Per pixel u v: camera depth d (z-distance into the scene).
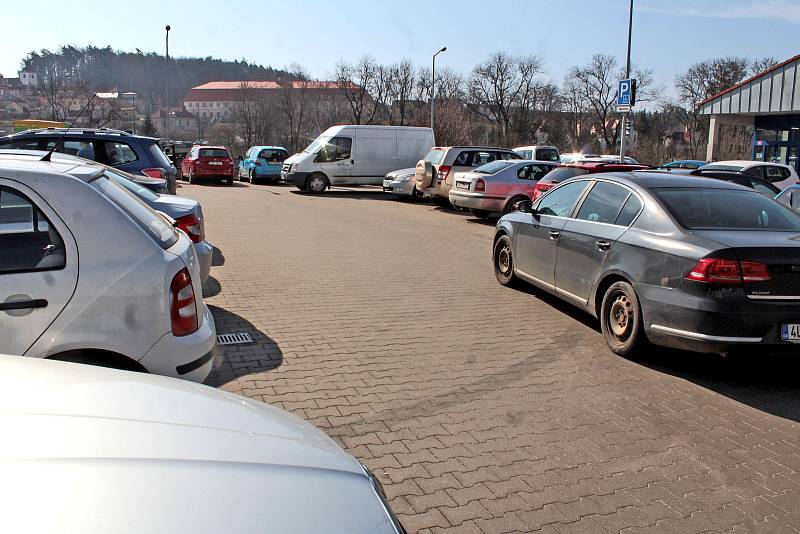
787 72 22.23
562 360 5.56
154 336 3.45
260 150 29.92
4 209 3.26
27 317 3.24
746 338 4.69
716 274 4.71
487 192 15.52
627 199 5.99
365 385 4.85
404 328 6.42
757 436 4.17
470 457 3.77
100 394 2.04
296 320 6.59
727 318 4.68
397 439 3.97
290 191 25.61
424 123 53.31
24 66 137.00
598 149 75.06
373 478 2.03
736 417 4.46
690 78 68.06
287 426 2.16
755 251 4.71
